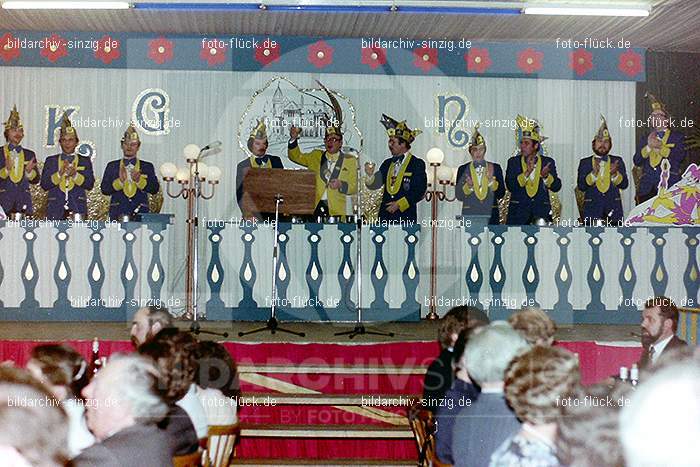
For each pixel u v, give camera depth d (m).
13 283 7.63
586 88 10.61
